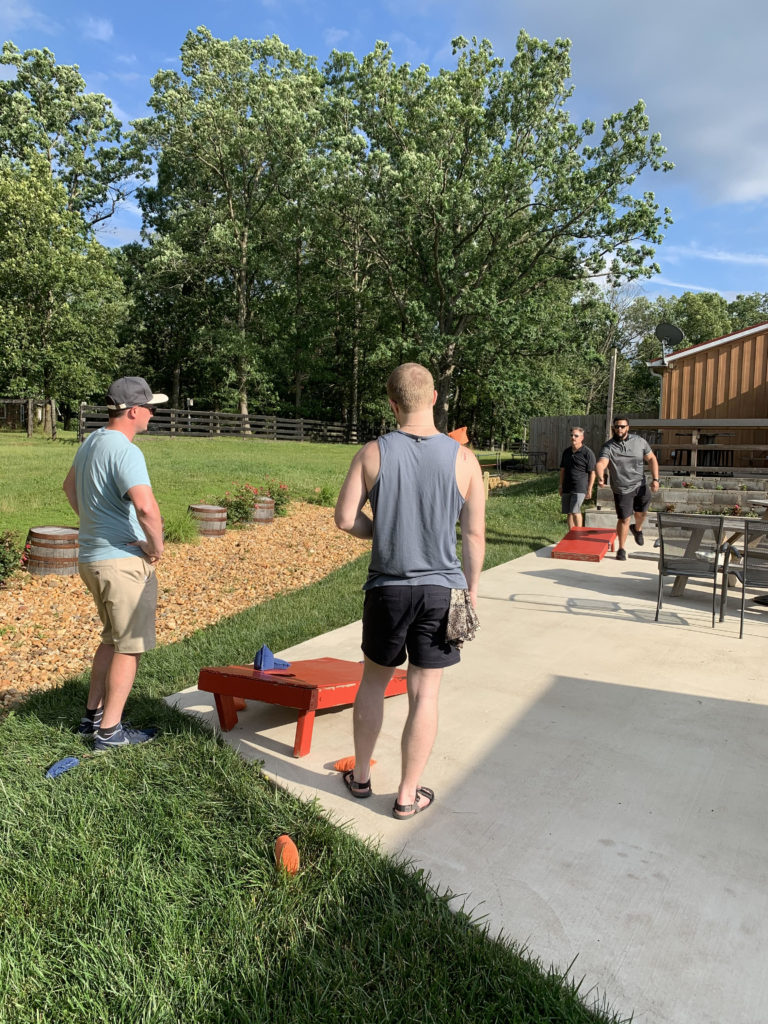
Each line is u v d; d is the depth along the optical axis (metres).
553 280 32.06
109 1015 1.86
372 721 2.85
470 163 29.75
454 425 52.56
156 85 36.75
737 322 63.88
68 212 31.36
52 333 30.78
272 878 2.42
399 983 1.96
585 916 2.28
